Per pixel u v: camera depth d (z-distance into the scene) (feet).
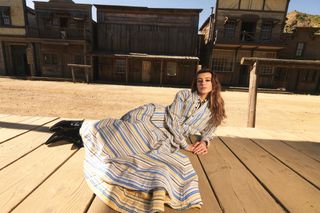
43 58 58.49
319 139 10.34
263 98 44.88
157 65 59.36
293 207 4.75
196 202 4.49
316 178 6.17
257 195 5.16
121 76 60.23
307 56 62.75
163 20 58.08
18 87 40.68
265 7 57.00
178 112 7.02
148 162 5.25
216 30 56.44
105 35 59.11
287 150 8.53
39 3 55.83
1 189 4.88
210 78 7.14
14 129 9.23
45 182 5.21
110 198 4.40
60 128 7.88
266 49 58.23
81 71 59.21
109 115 23.82
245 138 10.04
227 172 6.31
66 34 57.57
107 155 5.51
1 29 56.85
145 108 6.99
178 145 7.03
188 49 59.31
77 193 4.81
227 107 32.55
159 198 4.12
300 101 43.24
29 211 4.18
